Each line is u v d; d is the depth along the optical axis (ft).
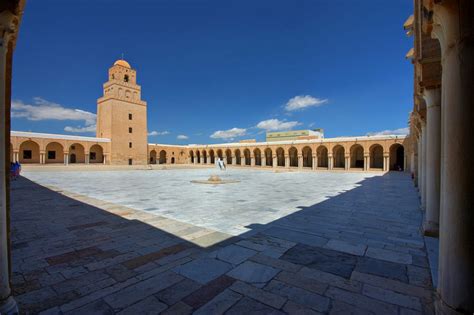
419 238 15.07
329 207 25.23
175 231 16.60
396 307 8.00
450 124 6.78
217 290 9.09
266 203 27.68
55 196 32.32
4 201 6.40
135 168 121.49
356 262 11.55
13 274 10.34
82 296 8.68
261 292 8.95
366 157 99.76
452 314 6.61
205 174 84.38
